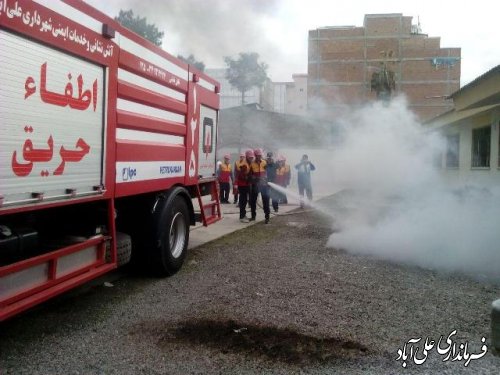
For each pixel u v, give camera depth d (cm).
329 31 4469
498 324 338
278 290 501
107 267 418
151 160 509
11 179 301
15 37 301
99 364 324
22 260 327
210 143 719
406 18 4366
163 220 539
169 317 417
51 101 339
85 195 383
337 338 371
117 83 430
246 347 353
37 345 354
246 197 1090
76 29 362
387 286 515
